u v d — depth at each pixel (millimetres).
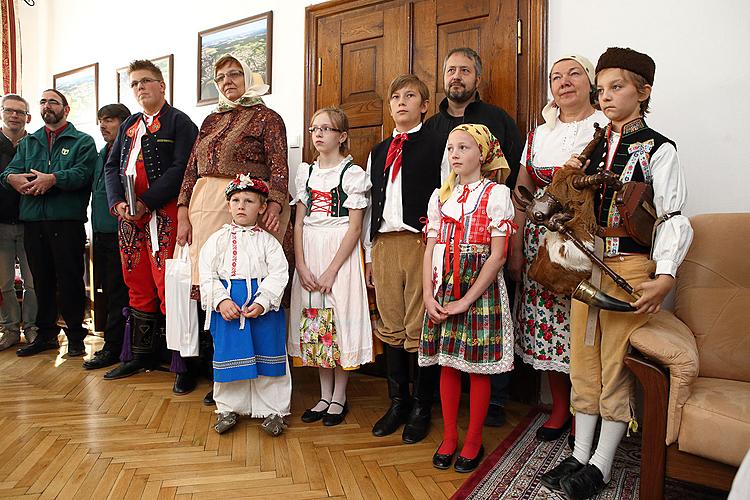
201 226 2330
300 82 3201
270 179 2311
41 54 4930
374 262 2170
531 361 2018
